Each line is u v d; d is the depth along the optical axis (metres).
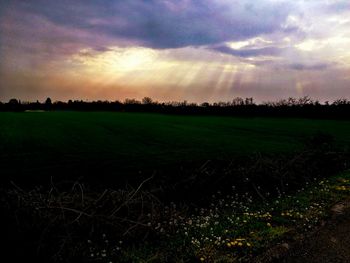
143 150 26.25
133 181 15.56
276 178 14.62
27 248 7.60
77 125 47.81
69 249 7.71
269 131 47.56
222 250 7.97
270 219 10.30
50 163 19.81
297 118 79.94
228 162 16.16
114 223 8.88
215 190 13.20
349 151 23.69
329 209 11.35
